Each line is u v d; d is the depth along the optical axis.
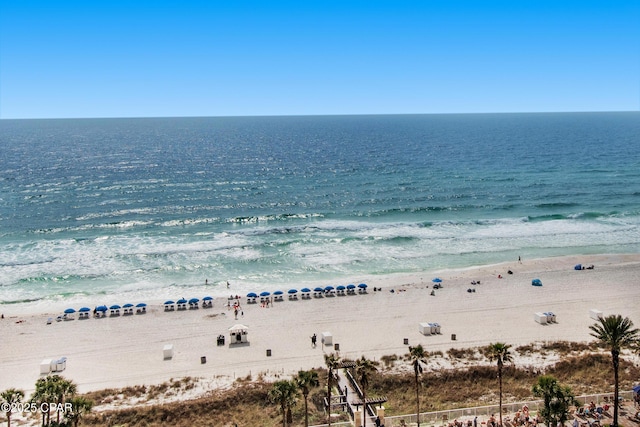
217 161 193.25
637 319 59.56
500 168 168.25
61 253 84.31
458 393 45.66
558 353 51.16
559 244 89.25
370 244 88.69
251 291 69.44
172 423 41.19
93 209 115.44
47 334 56.38
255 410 42.94
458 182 144.25
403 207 115.75
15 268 77.12
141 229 99.44
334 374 47.41
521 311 61.84
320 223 103.31
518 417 40.66
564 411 37.06
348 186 141.00
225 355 51.41
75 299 66.75
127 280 73.12
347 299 65.75
